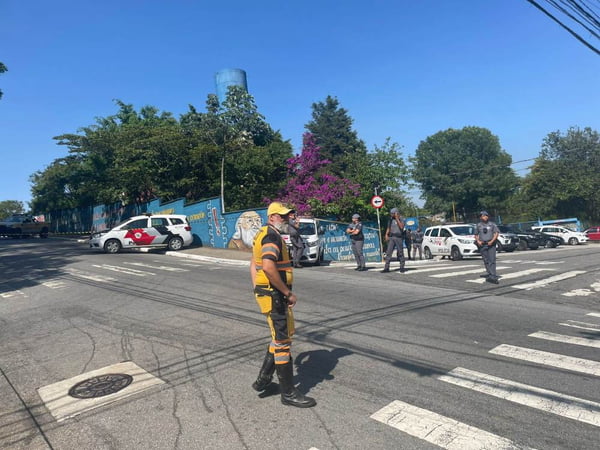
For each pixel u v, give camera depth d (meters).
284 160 30.08
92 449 3.61
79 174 32.78
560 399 4.13
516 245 25.00
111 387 4.82
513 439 3.45
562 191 48.31
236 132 31.78
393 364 5.16
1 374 5.48
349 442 3.48
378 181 23.88
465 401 4.14
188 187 28.67
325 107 57.19
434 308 8.01
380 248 20.84
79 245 26.19
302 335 6.43
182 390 4.64
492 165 57.50
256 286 4.26
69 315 8.30
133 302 9.11
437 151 62.00
